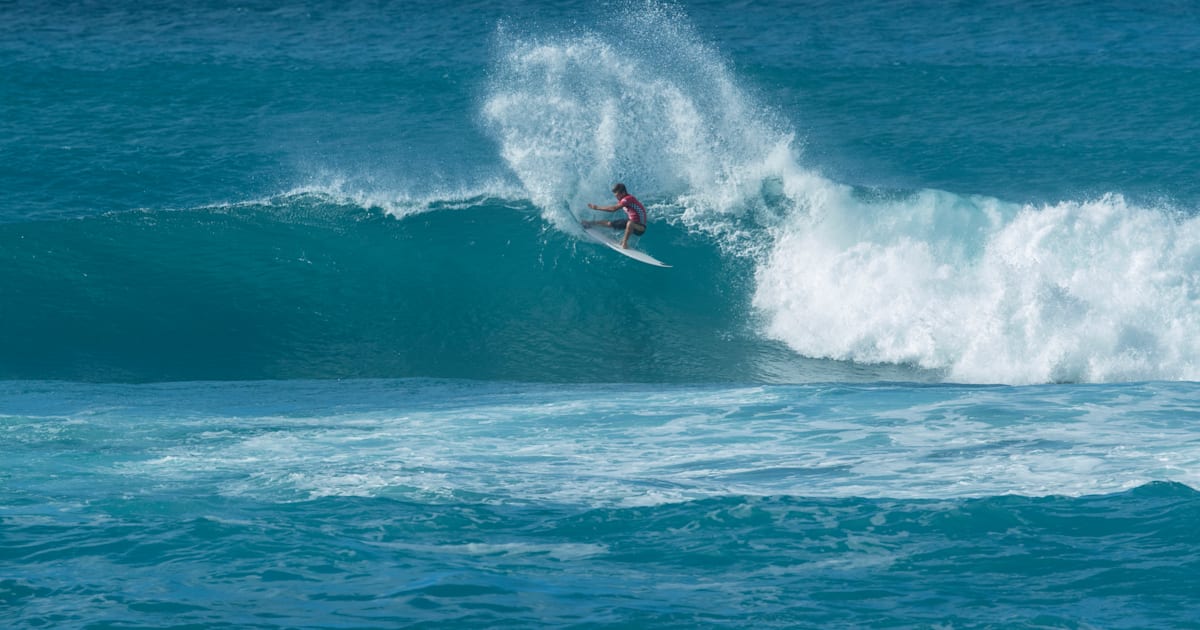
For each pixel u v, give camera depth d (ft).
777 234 240.73
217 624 79.00
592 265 240.53
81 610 81.00
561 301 232.73
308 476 118.01
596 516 104.78
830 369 203.72
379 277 239.50
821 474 120.88
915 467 123.03
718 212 249.14
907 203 233.55
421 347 213.66
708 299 230.68
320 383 190.39
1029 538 96.78
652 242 244.22
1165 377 196.24
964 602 84.12
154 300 226.99
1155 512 101.60
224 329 218.59
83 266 235.61
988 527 99.71
